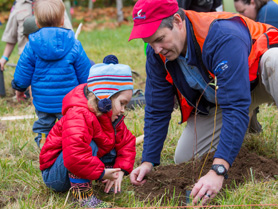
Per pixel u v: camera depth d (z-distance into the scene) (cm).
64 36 358
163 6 240
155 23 241
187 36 256
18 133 414
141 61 705
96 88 251
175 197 271
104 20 1544
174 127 403
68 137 249
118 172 277
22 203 265
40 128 374
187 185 284
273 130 377
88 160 250
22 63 362
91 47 855
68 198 278
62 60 358
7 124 450
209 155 313
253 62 275
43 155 271
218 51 248
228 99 247
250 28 291
